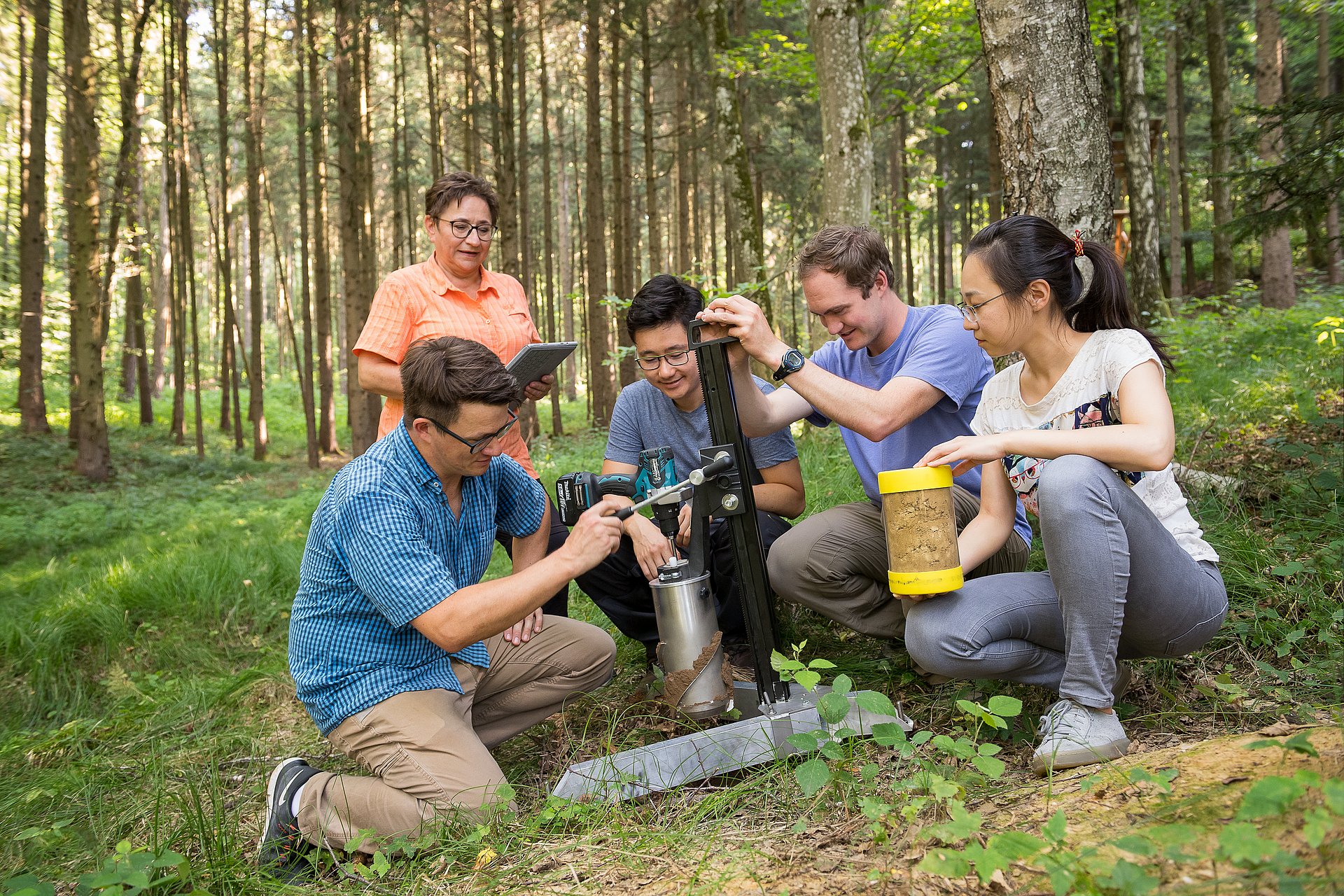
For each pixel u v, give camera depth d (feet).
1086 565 5.98
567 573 6.78
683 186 60.23
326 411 57.72
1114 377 6.26
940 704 7.98
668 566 7.54
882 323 8.30
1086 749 6.15
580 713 9.58
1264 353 24.68
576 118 90.94
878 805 5.59
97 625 14.16
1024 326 6.55
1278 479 11.27
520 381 8.85
